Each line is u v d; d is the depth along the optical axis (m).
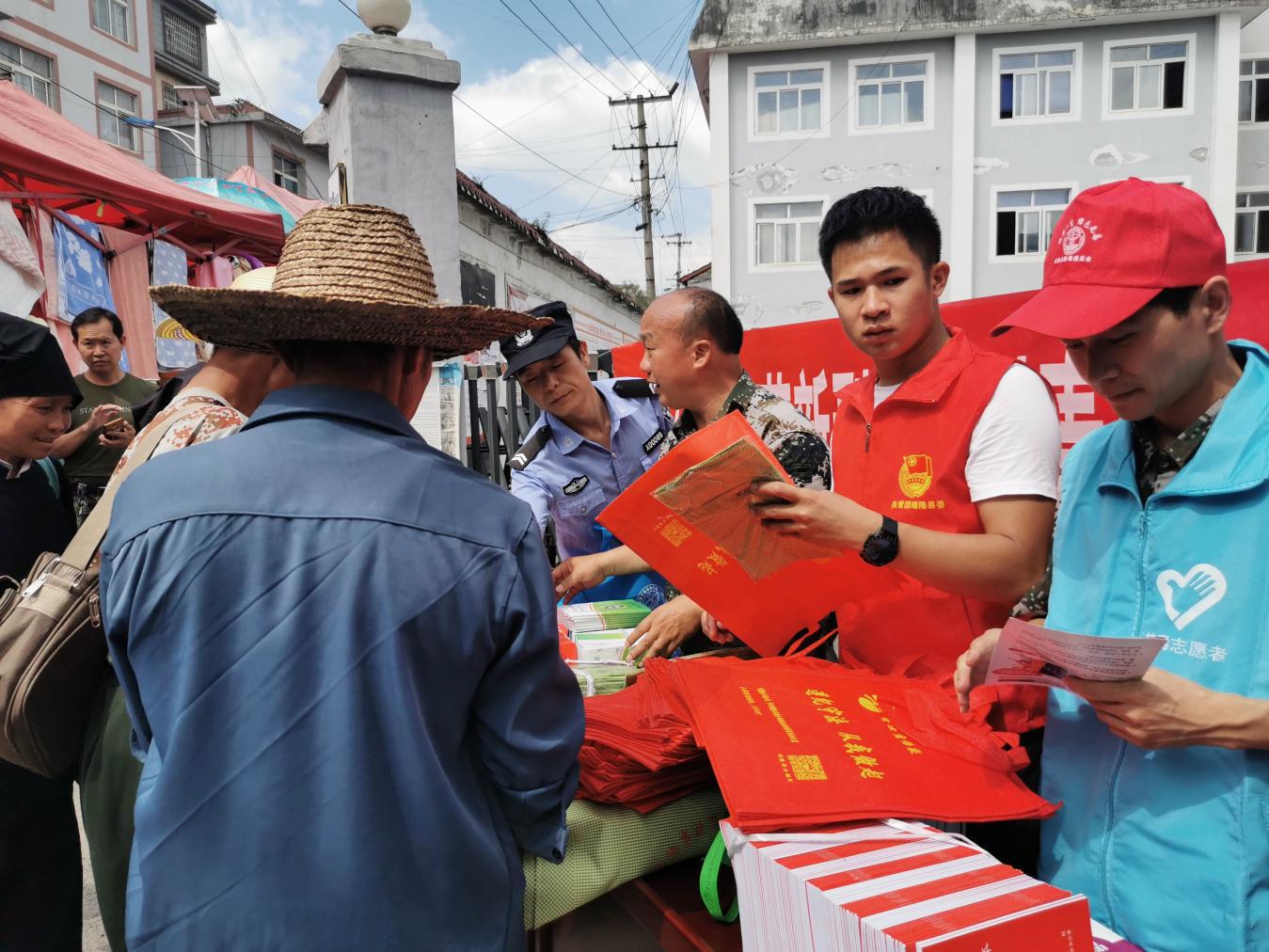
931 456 1.30
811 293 18.16
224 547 0.88
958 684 1.09
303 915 0.83
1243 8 16.44
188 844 0.84
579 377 2.27
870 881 0.82
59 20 17.09
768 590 1.28
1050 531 1.22
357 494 0.91
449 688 0.91
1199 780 0.88
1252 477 0.87
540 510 2.32
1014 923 0.74
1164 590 0.94
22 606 1.45
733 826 0.96
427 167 3.33
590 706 1.33
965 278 17.73
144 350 5.85
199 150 17.72
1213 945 0.86
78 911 1.96
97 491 3.91
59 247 5.02
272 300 0.89
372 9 3.24
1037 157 17.53
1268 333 2.01
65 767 1.57
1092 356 0.94
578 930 1.33
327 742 0.85
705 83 20.03
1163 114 17.16
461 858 0.90
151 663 0.89
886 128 17.83
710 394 1.83
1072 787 1.03
